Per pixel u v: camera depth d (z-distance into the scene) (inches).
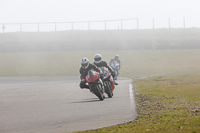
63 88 3002.0
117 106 1717.5
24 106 1882.4
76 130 1180.5
